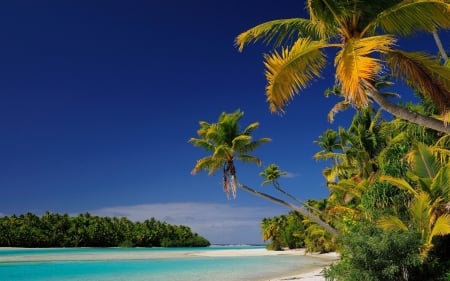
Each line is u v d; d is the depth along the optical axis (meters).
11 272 31.28
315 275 25.23
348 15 9.48
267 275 27.44
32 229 101.38
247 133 31.05
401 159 17.06
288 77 10.22
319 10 9.49
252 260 48.22
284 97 10.16
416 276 12.70
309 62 10.30
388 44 8.30
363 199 16.62
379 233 13.01
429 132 19.38
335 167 33.91
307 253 60.81
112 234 113.25
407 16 9.28
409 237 12.39
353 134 32.28
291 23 11.15
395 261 12.26
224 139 30.50
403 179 14.59
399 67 9.47
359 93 8.24
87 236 108.44
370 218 15.24
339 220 21.62
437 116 16.36
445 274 12.47
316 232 51.09
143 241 120.19
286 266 37.12
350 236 13.17
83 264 40.34
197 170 29.95
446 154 16.14
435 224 12.77
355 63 8.25
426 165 15.30
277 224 88.44
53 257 53.69
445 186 13.80
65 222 109.12
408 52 9.27
